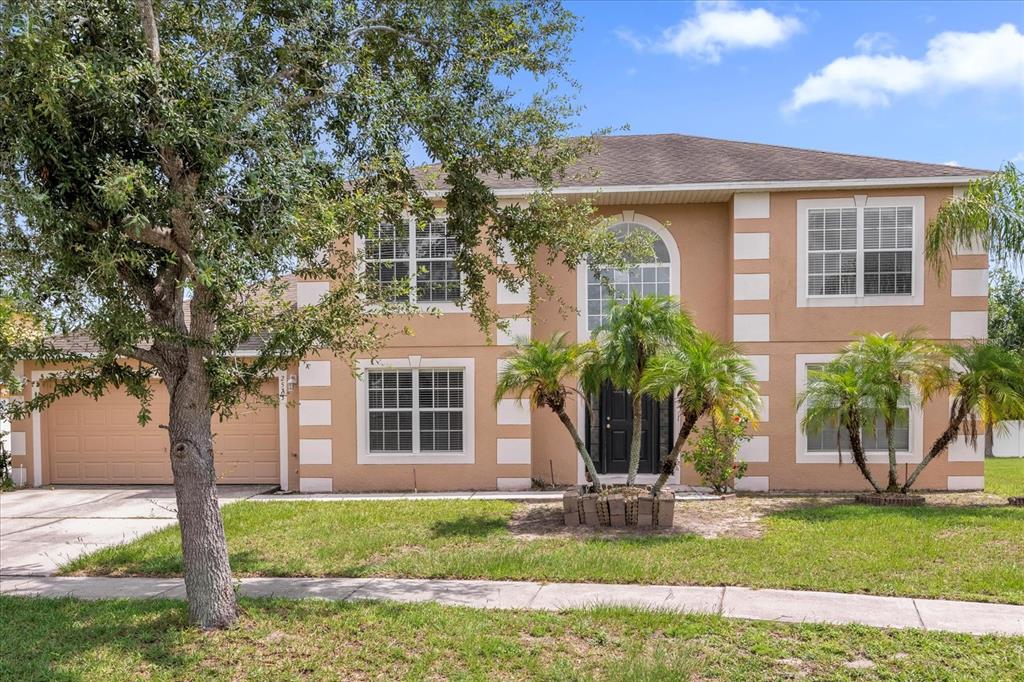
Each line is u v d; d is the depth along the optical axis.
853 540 9.23
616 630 6.26
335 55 6.86
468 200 8.74
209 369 6.35
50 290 5.58
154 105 5.67
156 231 5.87
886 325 13.91
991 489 14.03
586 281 14.73
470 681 5.33
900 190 13.88
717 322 14.70
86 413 16.20
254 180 5.64
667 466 10.56
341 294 6.98
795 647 5.79
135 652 5.96
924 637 5.95
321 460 14.65
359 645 6.04
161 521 11.92
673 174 14.40
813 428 12.51
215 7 6.60
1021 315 23.47
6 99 5.16
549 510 11.84
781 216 14.10
